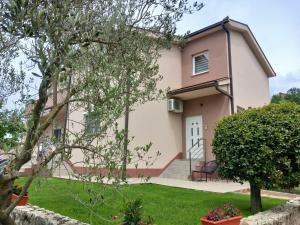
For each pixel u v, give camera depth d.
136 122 13.21
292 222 6.26
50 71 2.72
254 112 6.62
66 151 3.44
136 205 4.34
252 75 15.20
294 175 6.07
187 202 7.52
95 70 3.20
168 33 4.04
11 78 3.52
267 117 6.35
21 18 2.53
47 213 5.46
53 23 2.71
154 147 13.63
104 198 3.23
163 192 8.95
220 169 6.81
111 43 3.35
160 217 6.13
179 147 14.61
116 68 3.36
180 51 15.58
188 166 13.26
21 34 2.64
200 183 11.37
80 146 3.18
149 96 3.97
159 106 14.16
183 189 9.66
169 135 14.31
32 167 3.40
